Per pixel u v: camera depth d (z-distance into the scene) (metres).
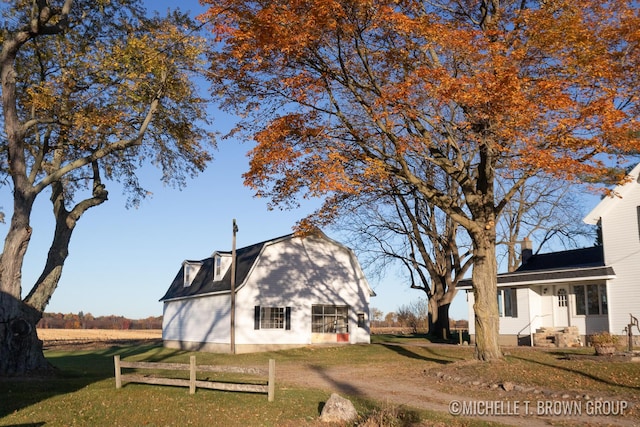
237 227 33.56
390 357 27.47
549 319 31.23
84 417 12.59
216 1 17.11
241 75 18.66
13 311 19.45
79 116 20.62
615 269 27.44
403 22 16.38
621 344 26.33
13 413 13.03
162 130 24.16
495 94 15.37
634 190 27.14
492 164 19.88
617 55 16.28
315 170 17.70
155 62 21.23
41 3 19.08
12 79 19.66
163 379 15.78
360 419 12.20
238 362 26.88
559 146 16.45
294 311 35.03
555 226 41.38
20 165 19.83
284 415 12.84
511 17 17.44
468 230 20.53
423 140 19.03
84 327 91.25
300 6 16.28
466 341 35.81
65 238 21.70
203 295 36.25
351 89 19.28
